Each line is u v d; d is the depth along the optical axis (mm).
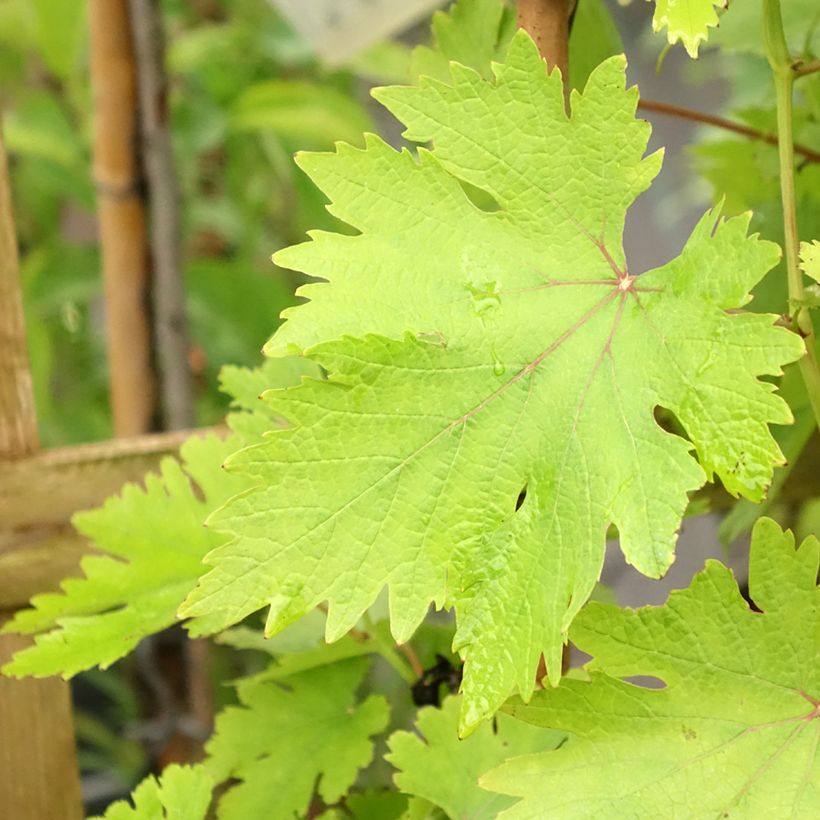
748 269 491
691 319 497
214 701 1062
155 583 583
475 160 505
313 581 486
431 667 635
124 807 559
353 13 870
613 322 505
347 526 489
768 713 517
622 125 505
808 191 663
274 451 487
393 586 489
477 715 486
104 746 1159
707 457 489
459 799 570
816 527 709
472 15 623
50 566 618
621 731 515
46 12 1155
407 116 503
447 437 496
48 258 1283
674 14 505
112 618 569
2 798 612
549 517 496
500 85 505
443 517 493
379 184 503
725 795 510
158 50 948
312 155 500
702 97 1395
